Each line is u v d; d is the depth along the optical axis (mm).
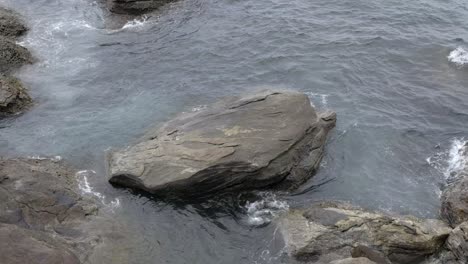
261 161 22531
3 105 27125
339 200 23000
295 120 24453
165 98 29000
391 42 33312
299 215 21719
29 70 31047
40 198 21266
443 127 27156
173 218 21922
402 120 27516
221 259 20359
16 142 25734
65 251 19094
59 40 34219
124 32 35125
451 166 24828
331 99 28875
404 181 24125
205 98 28891
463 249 19750
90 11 37906
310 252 20125
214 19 36219
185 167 22406
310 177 24078
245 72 31031
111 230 20984
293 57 32156
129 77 30719
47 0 39531
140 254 20266
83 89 29719
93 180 23500
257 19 36000
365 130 26703
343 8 37000
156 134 25062
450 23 35344
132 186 23016
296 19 35812
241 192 23156
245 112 24828
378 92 29500
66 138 26062
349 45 33094
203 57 32344
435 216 22391
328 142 25875
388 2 37656
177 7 37625
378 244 20359
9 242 18625
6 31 34312
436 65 31531
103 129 26703
